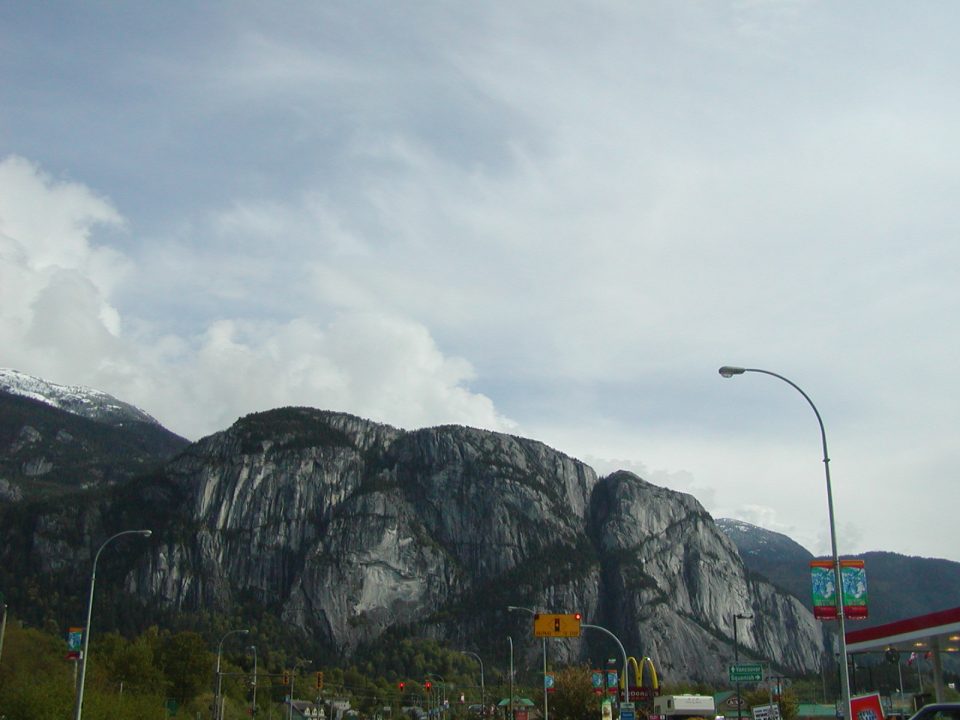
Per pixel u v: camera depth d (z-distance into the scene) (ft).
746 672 254.47
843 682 130.00
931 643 184.24
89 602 203.31
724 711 431.84
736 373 144.05
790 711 393.70
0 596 264.52
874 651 196.65
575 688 445.78
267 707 583.17
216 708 386.93
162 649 457.68
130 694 319.06
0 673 302.04
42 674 315.58
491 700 603.67
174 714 375.25
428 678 504.84
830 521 135.95
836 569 133.69
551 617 281.74
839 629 132.16
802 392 141.49
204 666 452.35
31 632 381.19
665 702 377.71
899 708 248.32
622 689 387.34
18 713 240.53
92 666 346.74
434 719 559.79
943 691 184.03
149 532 209.46
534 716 472.03
